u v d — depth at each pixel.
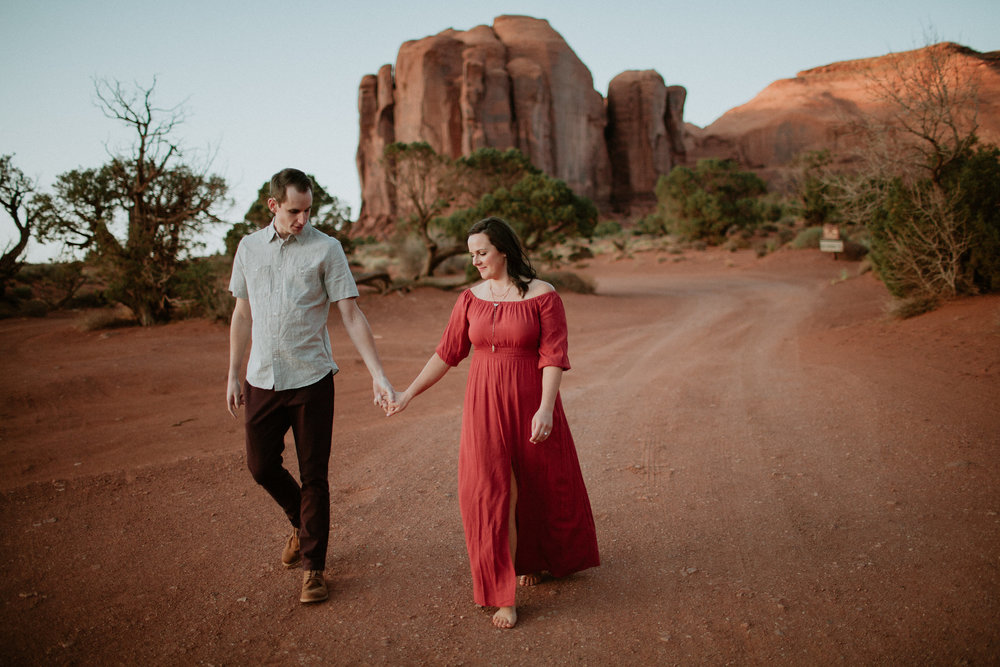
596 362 10.73
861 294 17.73
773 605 2.80
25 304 21.61
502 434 2.87
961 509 3.69
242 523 3.84
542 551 3.02
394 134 86.94
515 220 26.41
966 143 10.95
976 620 2.59
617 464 4.93
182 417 6.77
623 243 53.56
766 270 34.34
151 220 16.16
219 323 14.98
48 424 6.49
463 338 3.06
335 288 3.07
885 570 3.05
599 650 2.53
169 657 2.50
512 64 80.56
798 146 101.00
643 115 92.69
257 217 19.44
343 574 3.22
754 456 5.00
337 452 5.36
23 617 2.79
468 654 2.53
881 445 5.00
